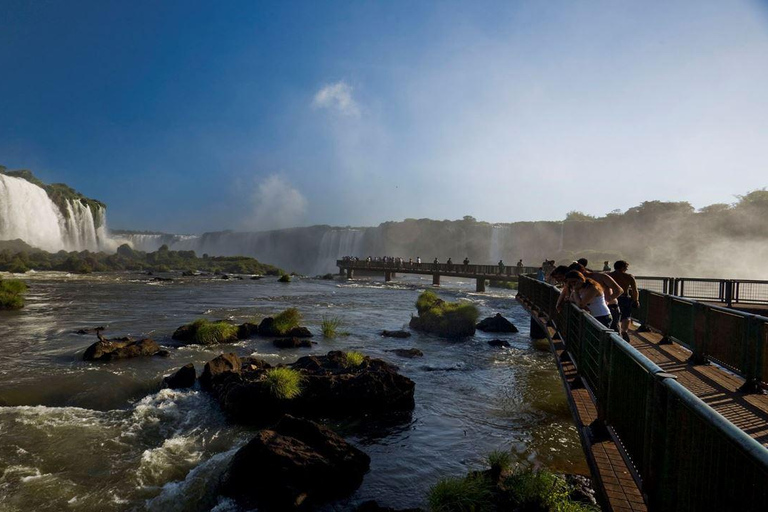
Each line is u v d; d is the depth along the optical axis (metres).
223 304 28.59
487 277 44.09
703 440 2.62
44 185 79.38
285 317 18.67
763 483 1.97
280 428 6.85
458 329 19.12
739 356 6.78
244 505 5.73
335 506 5.80
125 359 13.09
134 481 6.29
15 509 5.52
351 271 68.75
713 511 2.46
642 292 12.12
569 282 7.77
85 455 7.02
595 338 5.77
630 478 3.96
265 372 10.22
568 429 8.56
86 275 52.28
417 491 6.21
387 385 9.62
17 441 7.36
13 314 22.02
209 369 10.78
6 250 55.91
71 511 5.54
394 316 25.14
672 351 9.22
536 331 18.69
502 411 9.59
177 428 8.27
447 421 8.96
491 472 6.25
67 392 10.08
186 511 5.63
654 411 3.29
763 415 5.43
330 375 9.70
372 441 7.94
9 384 10.43
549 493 5.54
